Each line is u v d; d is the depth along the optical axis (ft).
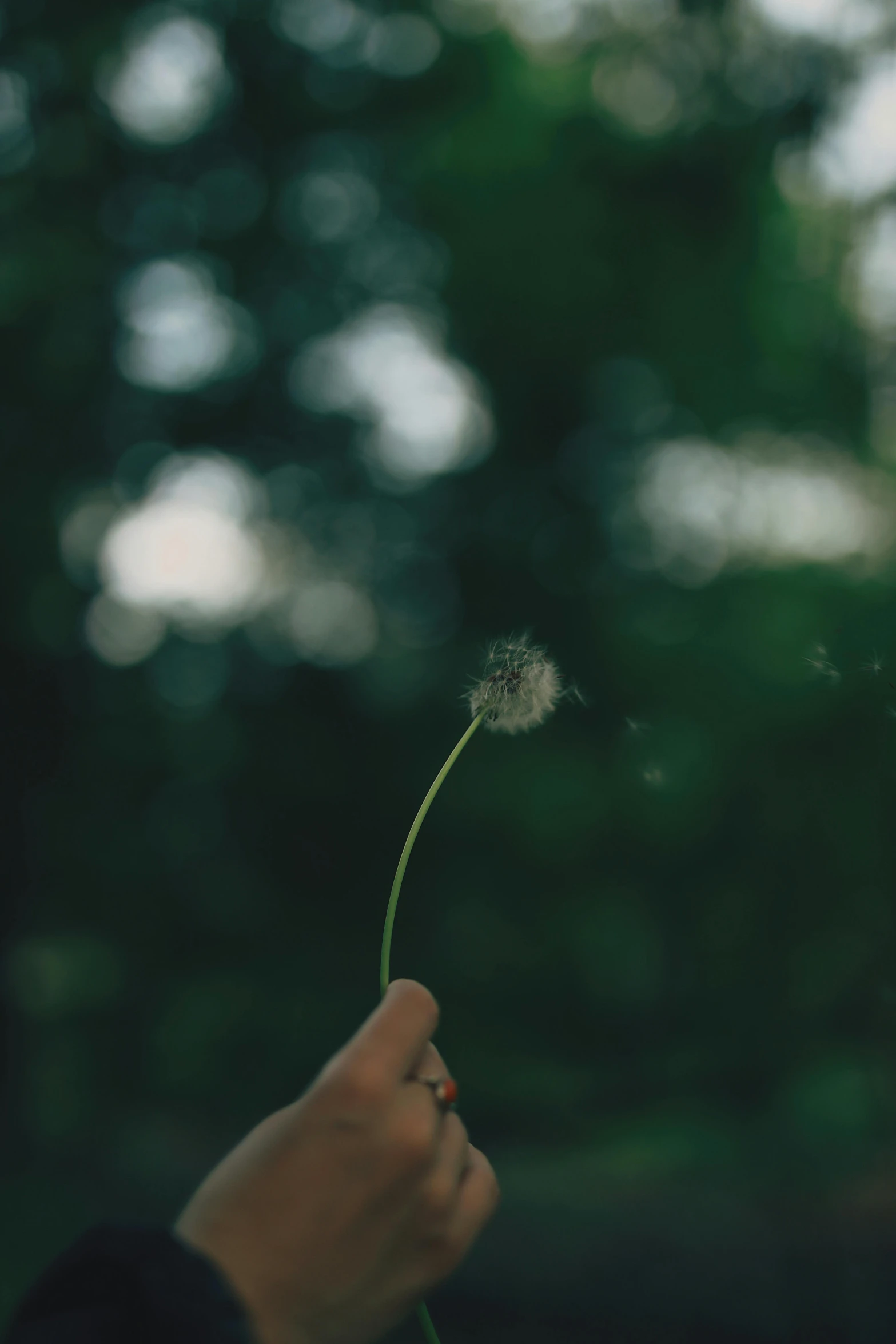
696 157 26.99
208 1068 24.63
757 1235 14.97
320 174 29.45
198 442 28.53
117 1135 22.15
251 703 28.58
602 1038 23.41
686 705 23.48
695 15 27.50
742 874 21.09
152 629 27.66
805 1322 12.59
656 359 27.50
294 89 28.71
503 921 26.13
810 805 18.04
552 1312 13.47
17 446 24.71
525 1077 22.79
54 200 25.67
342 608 29.22
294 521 29.32
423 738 27.89
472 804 26.40
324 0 28.73
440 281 28.96
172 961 26.84
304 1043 25.45
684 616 25.72
